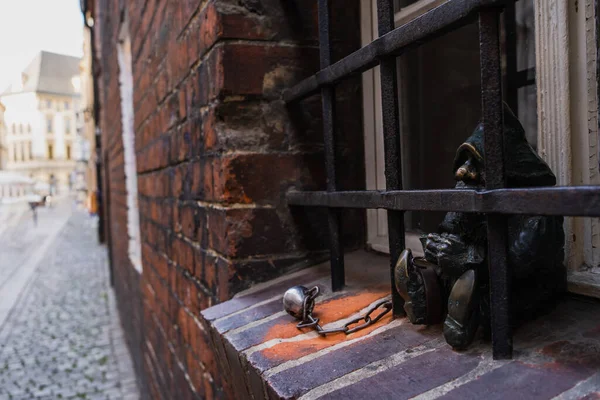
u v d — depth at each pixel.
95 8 7.68
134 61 2.75
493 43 0.62
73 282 8.56
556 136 0.81
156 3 1.96
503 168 0.62
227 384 1.12
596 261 0.79
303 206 1.23
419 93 1.35
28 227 20.67
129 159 4.15
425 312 0.75
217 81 1.18
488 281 0.68
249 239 1.19
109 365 4.45
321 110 1.26
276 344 0.86
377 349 0.76
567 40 0.79
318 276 1.16
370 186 1.29
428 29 0.71
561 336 0.66
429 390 0.62
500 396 0.57
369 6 1.24
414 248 1.17
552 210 0.53
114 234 6.57
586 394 0.53
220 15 1.16
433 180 1.36
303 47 1.23
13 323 5.97
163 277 2.09
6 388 4.01
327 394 0.67
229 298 1.18
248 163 1.19
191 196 1.52
